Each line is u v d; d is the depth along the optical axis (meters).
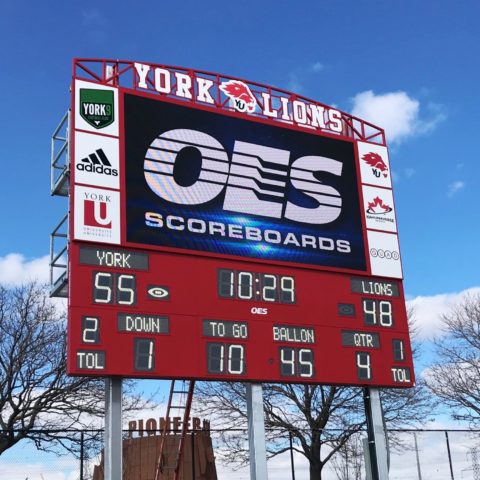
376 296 18.22
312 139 18.92
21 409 25.52
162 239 15.79
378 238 18.89
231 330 15.87
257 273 16.72
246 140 17.86
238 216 17.02
